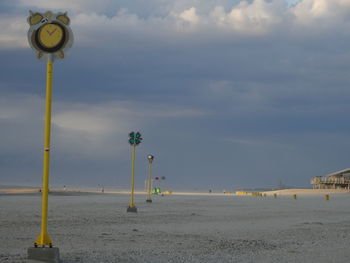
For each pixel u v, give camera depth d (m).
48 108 10.78
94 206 36.91
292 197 74.19
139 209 34.22
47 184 10.62
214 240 15.43
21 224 20.27
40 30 11.02
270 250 13.30
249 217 26.92
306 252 12.98
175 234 17.27
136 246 13.72
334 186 108.50
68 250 12.68
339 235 17.41
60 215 26.11
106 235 16.53
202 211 32.53
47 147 10.70
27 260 10.24
